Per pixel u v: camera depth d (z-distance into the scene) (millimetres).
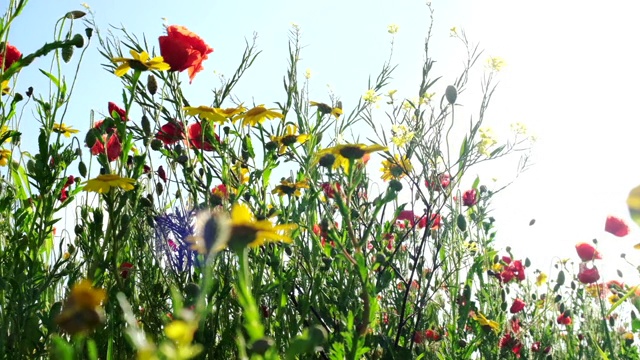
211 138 797
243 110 767
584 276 1096
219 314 674
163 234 707
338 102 868
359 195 827
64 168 712
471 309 952
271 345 278
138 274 727
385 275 755
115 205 654
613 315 1177
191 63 812
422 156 796
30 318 594
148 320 652
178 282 675
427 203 791
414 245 862
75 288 229
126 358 581
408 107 826
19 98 784
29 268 653
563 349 1168
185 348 217
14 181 797
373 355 738
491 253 983
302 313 716
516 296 1210
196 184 766
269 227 300
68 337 570
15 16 644
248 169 804
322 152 654
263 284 724
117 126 667
